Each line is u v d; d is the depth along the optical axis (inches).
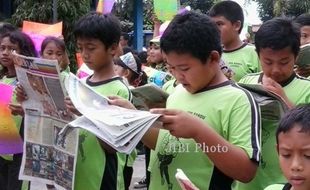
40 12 415.8
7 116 132.0
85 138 104.5
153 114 74.0
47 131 104.9
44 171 107.0
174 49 77.6
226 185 82.1
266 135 98.3
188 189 67.9
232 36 161.9
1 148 133.5
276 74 105.0
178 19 79.0
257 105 81.0
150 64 264.2
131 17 633.6
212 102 81.7
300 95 106.1
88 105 87.0
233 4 161.5
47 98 100.8
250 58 162.2
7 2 504.7
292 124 62.9
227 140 80.4
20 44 148.0
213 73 81.3
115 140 73.5
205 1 979.3
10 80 147.4
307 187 62.6
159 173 85.8
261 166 100.3
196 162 81.6
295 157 62.6
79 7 417.1
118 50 120.0
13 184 139.7
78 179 105.5
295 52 104.6
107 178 106.7
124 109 83.0
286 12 839.1
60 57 165.9
